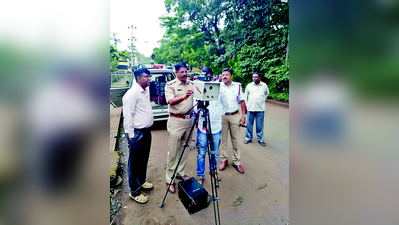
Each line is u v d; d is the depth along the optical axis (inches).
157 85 198.7
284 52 363.3
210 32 613.9
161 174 118.7
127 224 81.4
